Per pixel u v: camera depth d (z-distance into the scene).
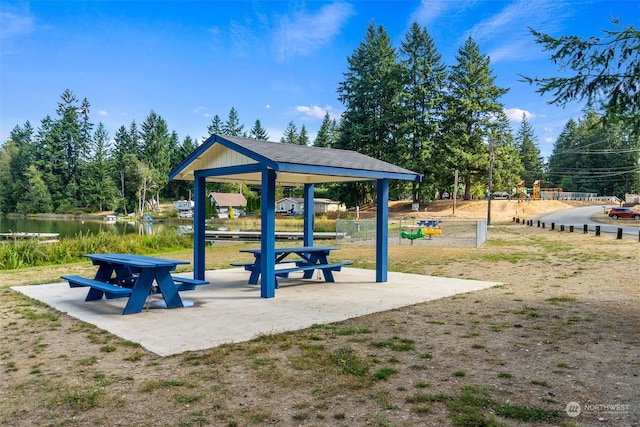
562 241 19.11
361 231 23.72
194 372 4.05
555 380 3.76
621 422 3.00
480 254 15.09
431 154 46.22
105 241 17.50
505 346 4.73
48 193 73.56
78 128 79.81
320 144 72.50
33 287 8.82
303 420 3.10
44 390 3.66
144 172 75.50
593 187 79.31
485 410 3.21
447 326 5.62
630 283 8.58
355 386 3.70
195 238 9.19
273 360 4.36
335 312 6.46
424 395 3.48
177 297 6.80
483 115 46.16
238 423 3.06
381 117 46.34
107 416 3.19
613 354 4.41
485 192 53.44
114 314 6.38
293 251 8.92
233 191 76.25
